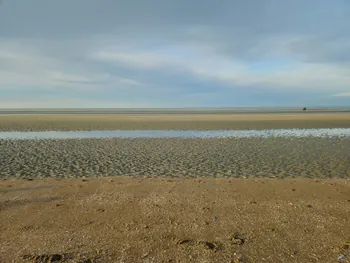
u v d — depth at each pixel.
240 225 5.30
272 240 4.69
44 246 4.46
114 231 5.02
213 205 6.44
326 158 15.95
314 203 6.55
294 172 12.68
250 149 18.91
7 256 4.16
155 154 17.09
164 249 4.39
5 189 7.80
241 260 4.07
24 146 20.16
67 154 17.09
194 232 4.99
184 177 11.61
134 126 36.44
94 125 37.75
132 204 6.48
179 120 47.06
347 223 5.36
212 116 60.84
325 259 4.10
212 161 15.09
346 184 8.44
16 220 5.50
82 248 4.40
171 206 6.36
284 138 24.61
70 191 7.60
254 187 8.07
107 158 15.88
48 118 53.03
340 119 47.59
